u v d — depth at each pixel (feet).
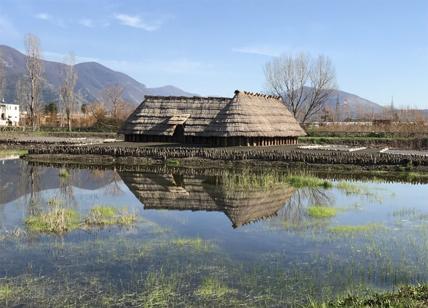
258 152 118.83
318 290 35.04
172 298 33.42
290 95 242.58
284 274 38.63
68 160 129.49
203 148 132.26
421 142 167.84
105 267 40.01
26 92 339.98
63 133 219.20
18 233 50.49
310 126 228.22
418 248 46.11
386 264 41.14
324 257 43.37
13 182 89.97
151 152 124.77
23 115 344.69
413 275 38.19
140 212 62.69
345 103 456.04
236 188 82.94
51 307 31.89
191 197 74.08
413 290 33.42
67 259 42.06
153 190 80.89
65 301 32.83
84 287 35.42
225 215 61.31
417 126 208.64
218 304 32.48
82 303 32.50
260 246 47.06
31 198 72.79
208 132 143.33
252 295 34.09
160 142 162.50
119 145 146.20
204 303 32.60
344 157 111.65
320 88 239.09
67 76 256.93
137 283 36.29
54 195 75.77
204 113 160.04
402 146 169.37
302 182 87.10
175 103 167.73
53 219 55.57
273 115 162.30
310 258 43.09
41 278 37.27
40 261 41.45
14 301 32.81
